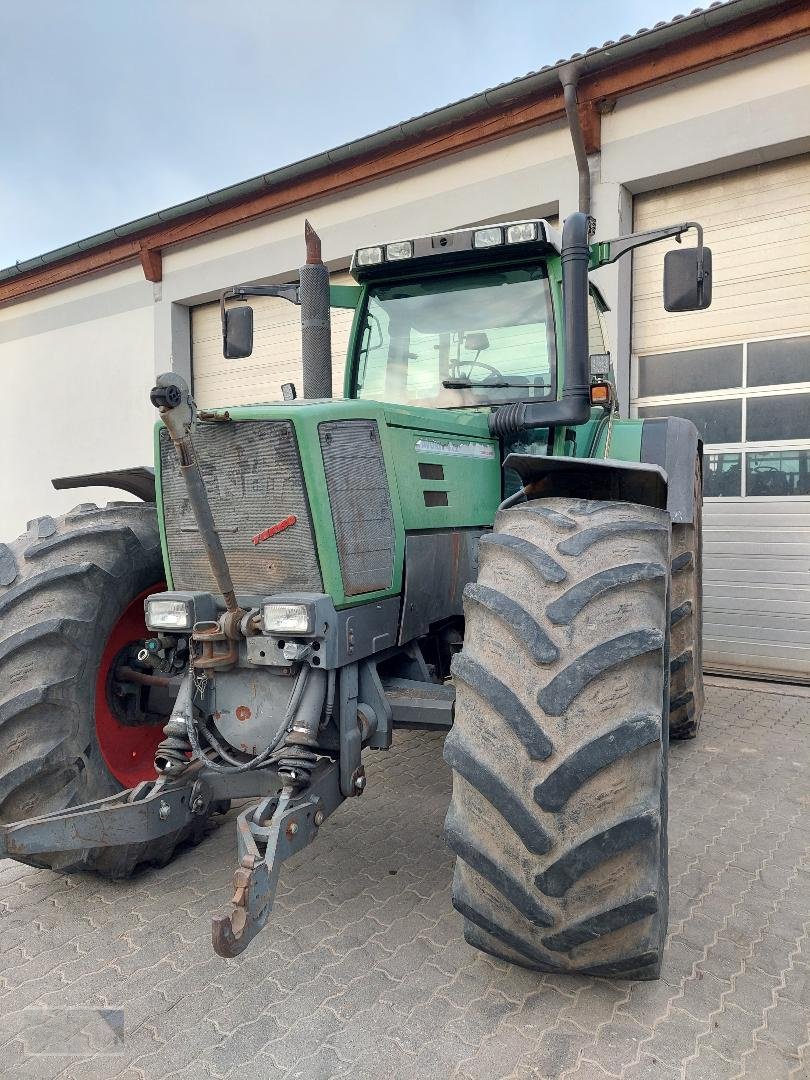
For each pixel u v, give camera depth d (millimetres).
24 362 10891
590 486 2396
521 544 1938
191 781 2299
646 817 1623
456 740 1769
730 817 3234
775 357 5887
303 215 8172
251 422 2252
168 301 9391
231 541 2330
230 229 8773
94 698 2607
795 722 4668
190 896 2602
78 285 10281
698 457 4207
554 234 3059
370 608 2359
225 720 2318
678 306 2951
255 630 2207
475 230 3020
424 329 3373
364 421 2402
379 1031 1895
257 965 2182
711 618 6164
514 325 3203
